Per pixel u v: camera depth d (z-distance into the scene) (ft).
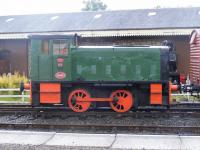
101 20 108.06
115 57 50.44
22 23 114.73
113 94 50.19
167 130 40.65
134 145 33.55
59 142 34.81
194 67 59.52
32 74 50.21
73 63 50.34
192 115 48.67
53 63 49.96
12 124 42.68
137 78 50.24
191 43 60.54
